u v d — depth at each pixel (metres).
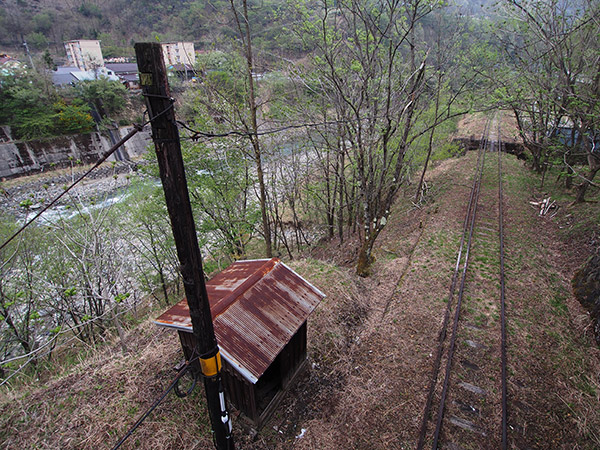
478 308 9.66
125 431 6.46
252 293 6.62
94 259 9.59
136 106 47.12
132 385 7.36
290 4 9.59
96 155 41.12
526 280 10.74
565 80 12.82
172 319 6.28
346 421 6.96
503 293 10.01
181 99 22.91
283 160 14.70
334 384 7.82
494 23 13.95
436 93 13.18
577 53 13.25
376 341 8.92
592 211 13.30
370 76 9.70
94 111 43.09
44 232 12.97
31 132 37.47
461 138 26.19
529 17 12.77
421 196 18.52
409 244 13.98
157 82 3.64
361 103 9.66
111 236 13.62
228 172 14.70
